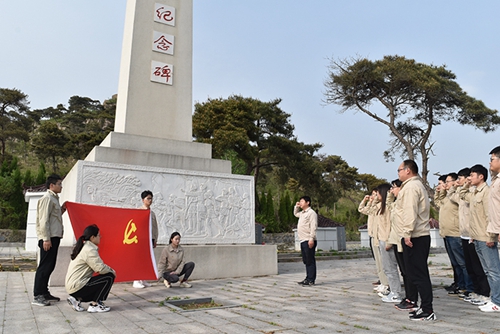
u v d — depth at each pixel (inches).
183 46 356.8
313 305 184.5
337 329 136.9
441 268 394.6
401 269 175.5
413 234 157.5
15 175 859.4
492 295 169.0
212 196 323.9
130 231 219.1
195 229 310.2
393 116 874.8
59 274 245.8
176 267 248.7
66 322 148.0
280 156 1031.0
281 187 1466.5
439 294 219.5
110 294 216.5
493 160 161.2
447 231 216.7
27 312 165.8
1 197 826.2
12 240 781.3
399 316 159.2
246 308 176.9
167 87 342.3
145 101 330.3
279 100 1095.6
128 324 144.9
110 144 300.2
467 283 205.0
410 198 157.6
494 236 164.1
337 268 407.8
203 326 141.5
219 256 306.3
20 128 1450.5
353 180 1660.9
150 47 340.8
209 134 975.6
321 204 1181.1
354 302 193.2
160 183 303.0
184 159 320.5
